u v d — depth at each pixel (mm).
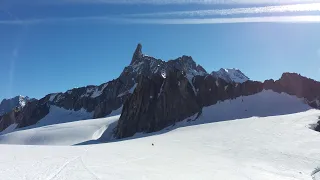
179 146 58938
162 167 40094
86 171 34781
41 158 42188
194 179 34750
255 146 54906
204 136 69688
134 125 118500
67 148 54531
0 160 40312
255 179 35719
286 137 59656
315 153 47062
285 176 37438
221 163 43906
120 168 37562
